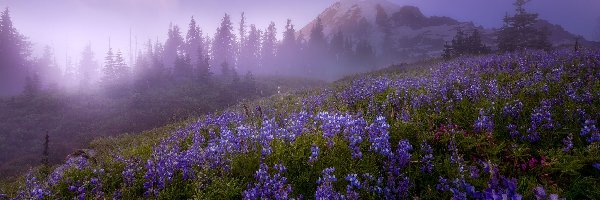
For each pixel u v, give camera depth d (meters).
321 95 13.50
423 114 8.01
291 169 6.16
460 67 15.36
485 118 6.79
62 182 7.29
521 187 4.99
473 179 5.13
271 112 11.40
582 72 10.22
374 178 5.35
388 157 5.90
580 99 7.40
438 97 9.25
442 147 6.48
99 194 6.40
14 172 25.91
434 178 5.55
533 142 6.23
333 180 5.19
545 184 5.00
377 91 10.84
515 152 5.69
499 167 5.55
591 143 5.53
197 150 7.38
